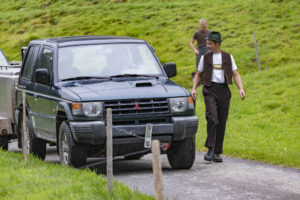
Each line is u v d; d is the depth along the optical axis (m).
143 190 20.33
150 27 105.56
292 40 83.00
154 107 23.42
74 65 25.80
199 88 55.59
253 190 19.97
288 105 43.59
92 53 26.33
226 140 33.69
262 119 40.88
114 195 17.59
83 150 23.38
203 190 20.08
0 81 32.84
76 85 24.58
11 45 113.25
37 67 27.88
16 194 19.31
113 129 22.77
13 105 31.69
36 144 28.41
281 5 100.06
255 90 50.44
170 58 87.75
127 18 113.81
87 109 22.92
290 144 32.50
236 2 108.94
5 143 32.31
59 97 24.25
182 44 93.25
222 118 26.44
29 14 129.38
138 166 26.89
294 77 53.09
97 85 24.36
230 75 26.09
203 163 26.50
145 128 23.09
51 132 25.67
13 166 24.53
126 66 26.12
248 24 94.38
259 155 27.91
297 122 39.38
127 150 23.48
